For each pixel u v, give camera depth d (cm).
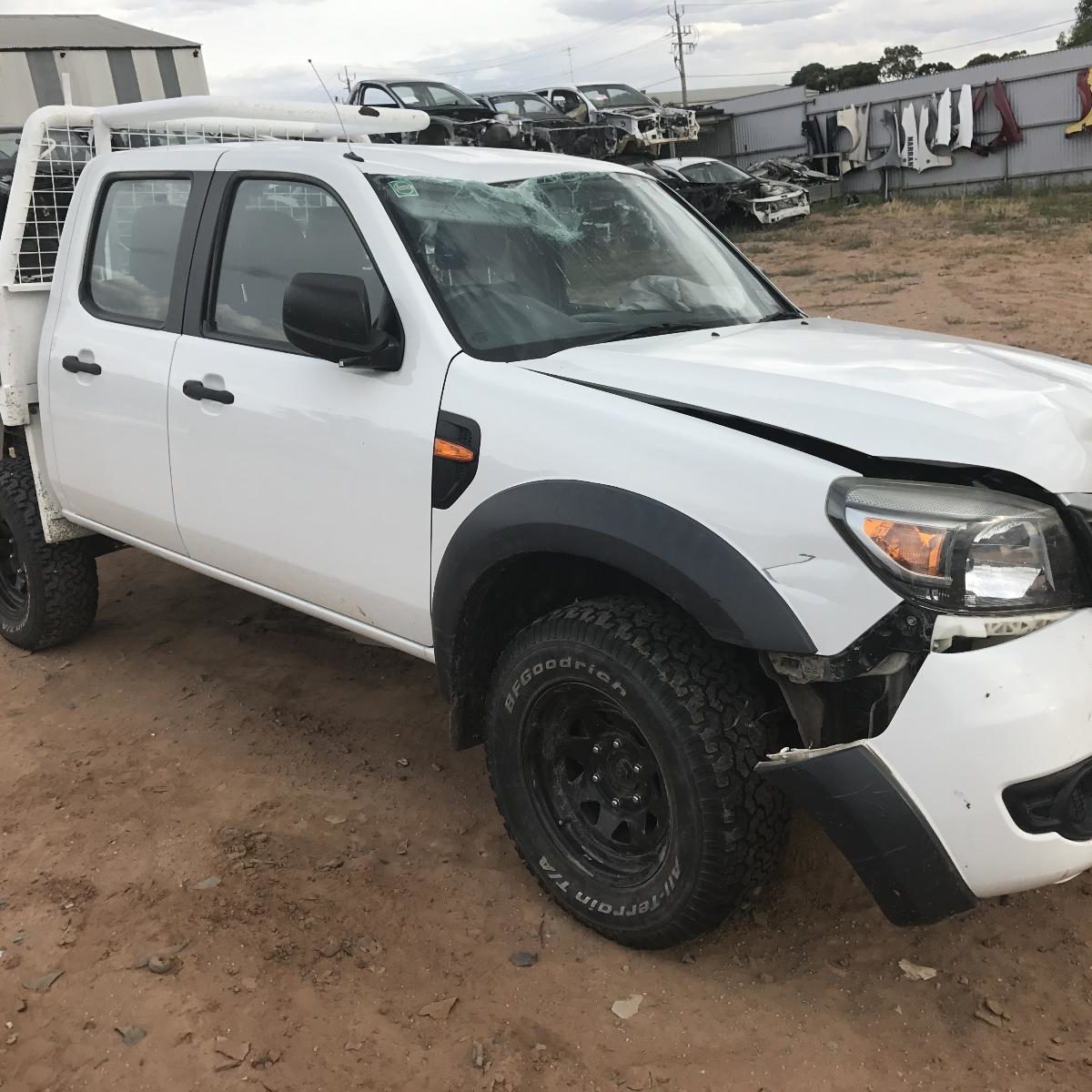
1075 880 279
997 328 1023
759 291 359
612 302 313
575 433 243
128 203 374
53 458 402
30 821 327
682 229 362
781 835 235
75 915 281
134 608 500
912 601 204
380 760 358
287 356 312
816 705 224
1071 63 2752
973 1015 236
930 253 1675
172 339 347
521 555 254
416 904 282
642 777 252
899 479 218
